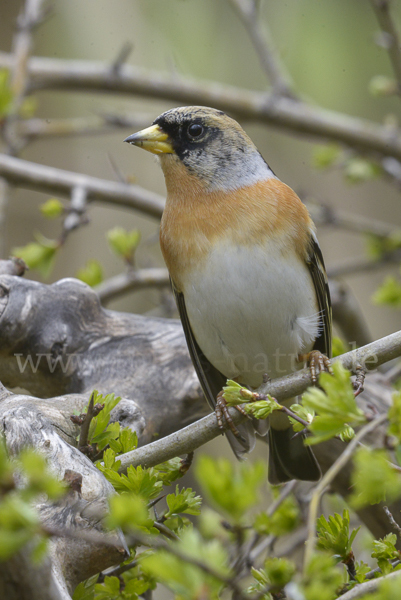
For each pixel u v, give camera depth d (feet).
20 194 55.83
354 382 18.71
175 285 25.02
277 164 58.65
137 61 54.03
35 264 33.27
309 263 24.72
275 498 27.07
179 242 23.85
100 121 42.45
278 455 26.43
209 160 24.14
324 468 27.99
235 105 43.65
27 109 42.57
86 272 35.70
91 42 54.70
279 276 23.27
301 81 53.78
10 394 21.17
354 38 52.54
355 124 43.78
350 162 43.37
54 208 35.12
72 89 43.93
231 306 23.50
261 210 23.44
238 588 10.78
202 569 10.73
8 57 43.16
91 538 11.12
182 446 19.72
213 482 10.95
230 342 24.36
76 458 17.13
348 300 34.73
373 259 41.70
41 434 17.83
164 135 24.80
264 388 20.83
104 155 57.21
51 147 57.41
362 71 53.93
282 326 23.82
